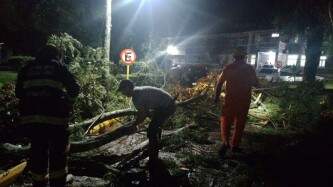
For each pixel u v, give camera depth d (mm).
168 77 14398
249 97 6418
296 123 9594
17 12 22078
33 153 3904
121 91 5016
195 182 5043
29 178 4824
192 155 6207
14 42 25891
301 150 7031
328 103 12047
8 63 21422
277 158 6434
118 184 4805
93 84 8633
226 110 6469
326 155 6703
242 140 7812
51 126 3830
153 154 5461
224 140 6574
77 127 6559
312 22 16484
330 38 17250
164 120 5410
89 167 5090
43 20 20453
